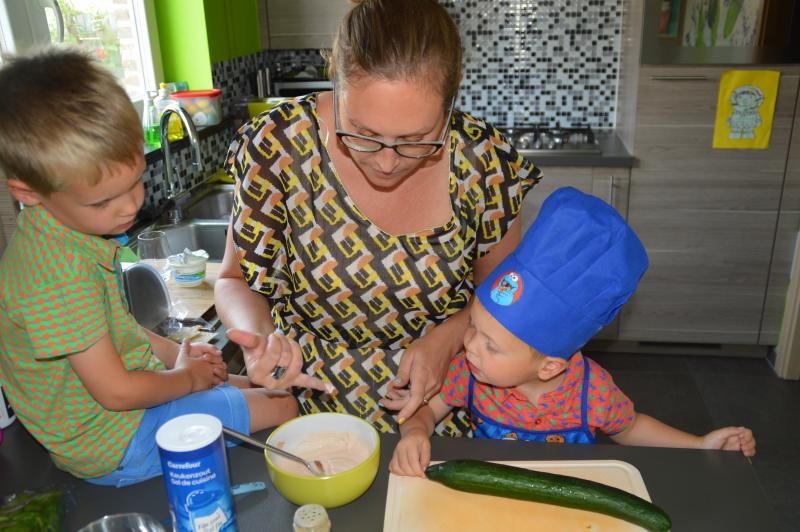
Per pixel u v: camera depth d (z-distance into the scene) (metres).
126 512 0.97
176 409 1.08
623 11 3.42
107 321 1.02
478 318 1.17
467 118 1.20
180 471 0.82
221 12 3.07
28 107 0.87
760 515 0.94
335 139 1.15
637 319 3.28
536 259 1.09
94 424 1.01
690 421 2.87
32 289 0.93
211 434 0.84
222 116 3.02
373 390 1.28
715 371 3.23
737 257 3.12
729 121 2.92
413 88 0.90
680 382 3.15
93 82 0.91
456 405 1.35
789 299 3.09
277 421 1.18
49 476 1.07
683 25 2.84
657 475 1.02
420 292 1.22
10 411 1.19
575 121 3.64
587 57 3.53
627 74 3.20
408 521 0.92
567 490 0.93
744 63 2.85
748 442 1.13
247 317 1.18
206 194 2.71
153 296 1.58
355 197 1.17
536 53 3.55
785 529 2.25
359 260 1.19
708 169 3.00
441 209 1.19
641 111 2.97
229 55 3.19
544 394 1.26
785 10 2.78
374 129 0.93
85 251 0.97
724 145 2.96
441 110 0.95
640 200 3.08
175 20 2.88
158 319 1.60
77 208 0.93
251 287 1.22
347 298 1.23
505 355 1.15
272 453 0.99
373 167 1.01
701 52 2.86
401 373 1.15
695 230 3.10
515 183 1.21
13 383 1.01
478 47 3.58
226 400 1.12
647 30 2.87
